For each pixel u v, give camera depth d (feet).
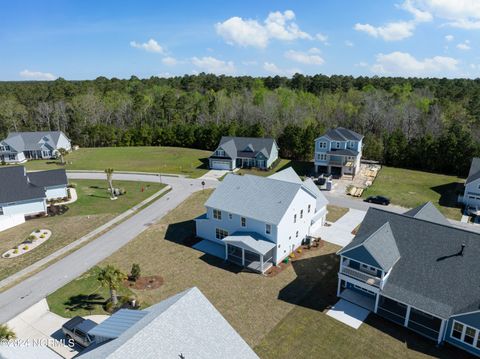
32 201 152.66
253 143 242.58
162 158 271.69
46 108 373.20
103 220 149.48
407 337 79.56
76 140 338.75
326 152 212.23
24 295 96.32
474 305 74.28
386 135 249.34
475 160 176.86
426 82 498.69
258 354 74.69
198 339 53.62
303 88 506.07
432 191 183.42
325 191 184.75
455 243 85.71
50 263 113.60
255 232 112.98
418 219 93.66
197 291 60.29
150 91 508.94
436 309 77.25
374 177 208.33
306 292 96.73
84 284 101.30
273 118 319.47
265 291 97.09
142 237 132.05
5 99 422.41
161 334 51.29
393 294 83.51
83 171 236.63
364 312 88.07
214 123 324.80
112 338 56.59
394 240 92.68
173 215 153.89
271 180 120.78
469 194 161.07
